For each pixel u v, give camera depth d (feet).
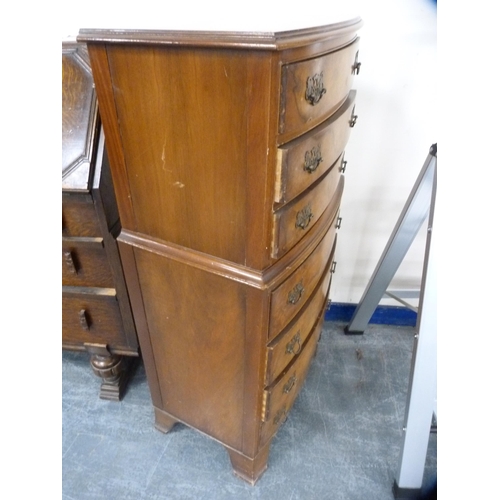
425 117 4.07
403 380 4.62
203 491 3.50
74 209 3.06
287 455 3.81
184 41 1.91
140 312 3.14
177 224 2.56
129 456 3.77
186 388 3.37
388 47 3.79
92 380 4.53
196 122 2.15
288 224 2.34
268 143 1.98
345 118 2.73
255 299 2.47
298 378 3.50
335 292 5.36
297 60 1.92
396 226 4.07
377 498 3.47
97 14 3.56
